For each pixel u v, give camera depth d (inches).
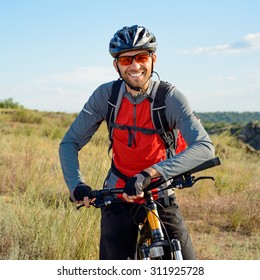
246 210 311.0
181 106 120.2
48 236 205.2
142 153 122.6
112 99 125.0
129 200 109.9
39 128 783.7
